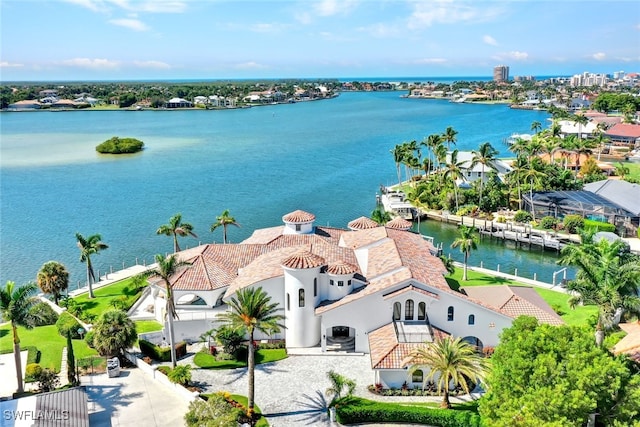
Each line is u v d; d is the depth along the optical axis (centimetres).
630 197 11325
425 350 5062
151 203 14012
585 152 14975
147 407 4975
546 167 13950
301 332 6103
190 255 7250
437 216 12456
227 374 5584
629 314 5744
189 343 6369
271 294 6203
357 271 6481
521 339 3991
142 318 6931
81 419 4319
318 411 4916
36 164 19775
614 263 4794
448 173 13262
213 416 4266
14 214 12912
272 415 4853
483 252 10244
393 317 5856
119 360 5872
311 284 6019
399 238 7400
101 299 7688
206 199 14488
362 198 14588
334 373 5472
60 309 7312
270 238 7875
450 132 15050
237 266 7050
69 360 5272
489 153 12619
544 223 11025
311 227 7956
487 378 4222
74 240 10975
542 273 9050
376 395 5178
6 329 6800
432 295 5762
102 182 16650
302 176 17575
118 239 11056
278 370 5653
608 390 3594
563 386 3534
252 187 15950
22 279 8906
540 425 3422
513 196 12825
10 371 5631
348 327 6188
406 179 16612
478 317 5841
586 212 11106
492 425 3738
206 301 6594
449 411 4650
